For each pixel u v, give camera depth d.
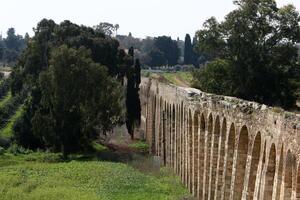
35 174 65.88
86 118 86.12
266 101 90.88
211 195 50.50
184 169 64.75
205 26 97.06
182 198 55.34
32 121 86.25
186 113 63.16
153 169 72.94
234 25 92.69
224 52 96.94
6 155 83.56
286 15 92.25
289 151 31.12
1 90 142.50
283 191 31.64
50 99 85.62
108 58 108.75
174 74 154.00
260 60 91.06
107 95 87.69
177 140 70.75
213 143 50.00
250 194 38.53
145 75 141.25
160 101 88.62
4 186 57.22
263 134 36.03
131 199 53.16
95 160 79.56
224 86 91.94
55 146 88.44
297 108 88.81
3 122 110.00
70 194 53.34
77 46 106.25
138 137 113.38
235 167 41.91
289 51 92.19
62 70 84.25
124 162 78.38
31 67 112.06
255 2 91.50
